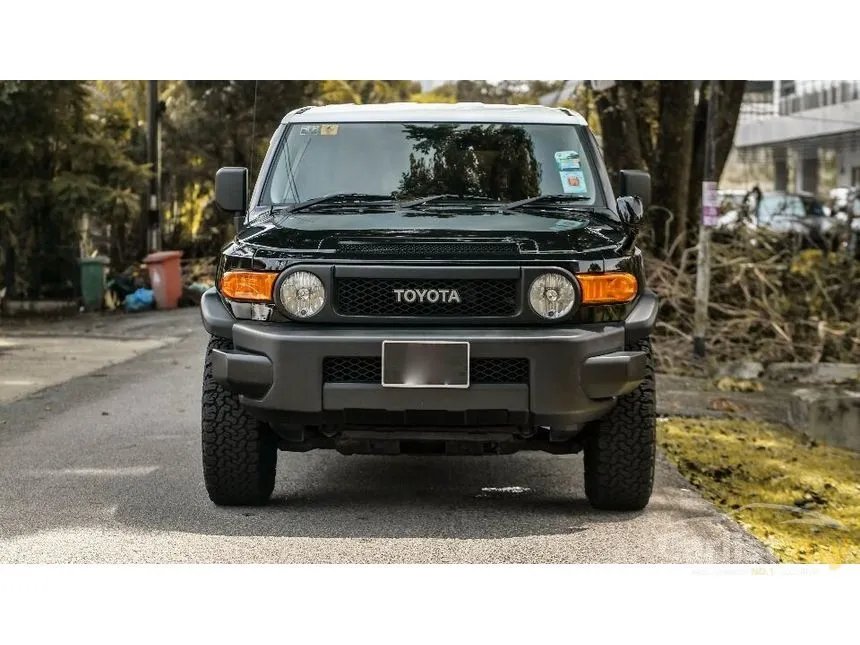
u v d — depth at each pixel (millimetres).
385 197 6191
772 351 12984
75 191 19203
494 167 6316
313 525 5543
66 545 5172
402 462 7324
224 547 5137
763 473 7234
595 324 5281
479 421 5184
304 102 27578
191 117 27422
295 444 5762
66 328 17453
